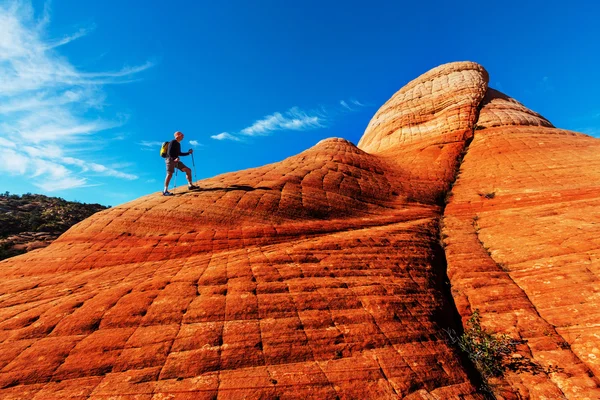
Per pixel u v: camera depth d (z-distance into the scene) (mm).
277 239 13359
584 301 8734
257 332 7219
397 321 8102
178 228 13516
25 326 7516
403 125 38625
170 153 16594
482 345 7680
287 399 5742
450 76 42688
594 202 15305
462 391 6422
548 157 23297
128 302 8180
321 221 15516
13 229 27047
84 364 6293
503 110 34812
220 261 10781
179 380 5992
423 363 6918
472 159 26359
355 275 10070
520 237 13242
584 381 6633
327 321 7801
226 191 16719
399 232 14203
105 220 14156
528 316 8734
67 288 9617
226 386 5895
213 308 7891
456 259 12430
